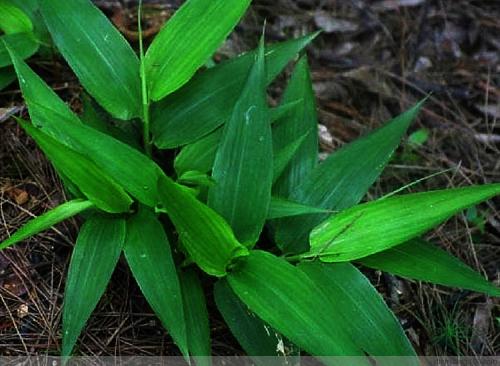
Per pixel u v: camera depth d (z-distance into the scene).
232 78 0.94
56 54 1.03
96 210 0.89
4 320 0.91
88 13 0.92
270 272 0.85
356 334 0.86
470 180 1.10
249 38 1.17
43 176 0.98
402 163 1.10
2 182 0.97
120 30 1.08
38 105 0.85
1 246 0.84
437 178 1.09
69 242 0.94
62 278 0.93
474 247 1.04
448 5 1.24
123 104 0.91
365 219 0.87
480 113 1.16
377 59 1.20
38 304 0.92
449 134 1.13
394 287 0.98
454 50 1.21
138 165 0.87
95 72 0.91
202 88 0.93
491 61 1.21
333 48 1.20
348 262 0.88
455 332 0.96
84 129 0.86
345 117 1.14
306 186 0.92
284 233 0.91
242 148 0.88
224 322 0.92
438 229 1.04
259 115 0.88
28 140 0.99
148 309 0.92
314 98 0.96
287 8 1.21
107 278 0.85
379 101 1.16
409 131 1.14
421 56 1.21
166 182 0.82
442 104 1.15
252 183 0.88
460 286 0.87
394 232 0.87
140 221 0.88
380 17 1.23
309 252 0.88
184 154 0.92
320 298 0.84
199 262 0.86
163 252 0.86
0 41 0.99
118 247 0.87
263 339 0.87
